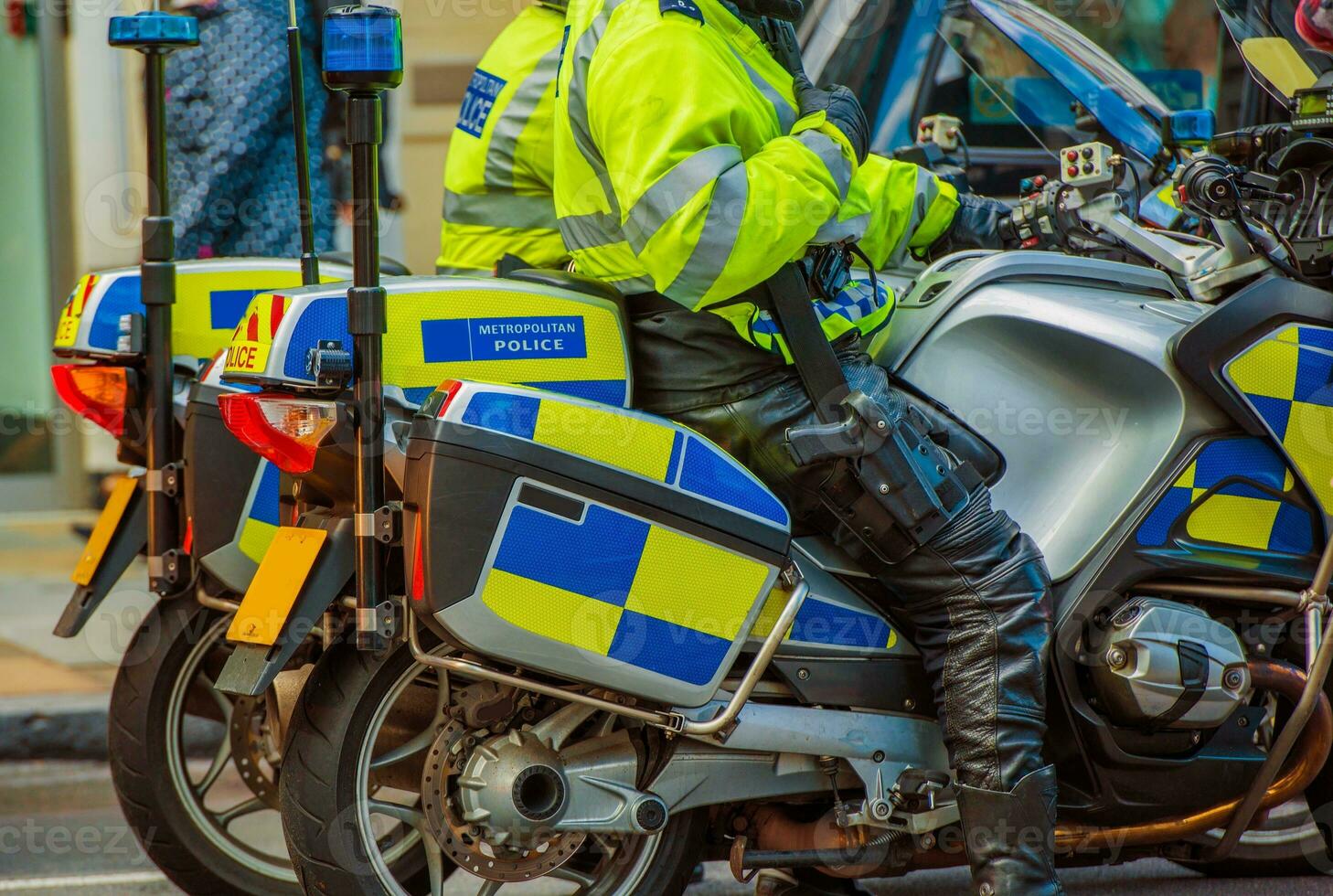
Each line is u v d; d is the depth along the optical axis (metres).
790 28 5.62
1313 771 6.07
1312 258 5.95
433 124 12.44
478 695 5.27
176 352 6.63
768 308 5.35
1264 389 5.91
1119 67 7.18
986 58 7.25
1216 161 5.88
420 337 5.22
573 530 4.95
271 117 9.73
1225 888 6.91
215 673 6.63
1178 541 5.91
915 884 7.20
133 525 6.42
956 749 5.43
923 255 7.01
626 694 5.16
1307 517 6.06
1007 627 5.38
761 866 5.53
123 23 6.23
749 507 5.22
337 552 5.09
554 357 5.35
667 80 5.02
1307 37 6.23
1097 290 6.22
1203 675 5.69
